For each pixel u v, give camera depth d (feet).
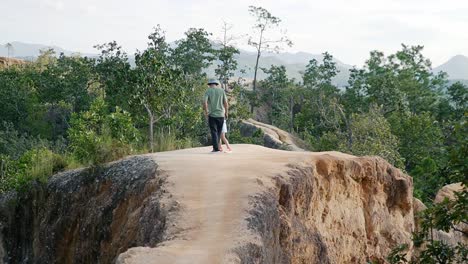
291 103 227.81
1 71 224.94
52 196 46.39
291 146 149.07
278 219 29.99
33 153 62.08
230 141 144.46
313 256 34.42
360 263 44.60
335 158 43.91
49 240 43.62
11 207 51.31
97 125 67.00
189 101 125.29
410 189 53.88
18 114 191.21
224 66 218.79
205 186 31.48
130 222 31.76
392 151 121.19
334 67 227.81
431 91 211.82
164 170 35.58
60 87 188.85
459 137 36.42
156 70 81.76
